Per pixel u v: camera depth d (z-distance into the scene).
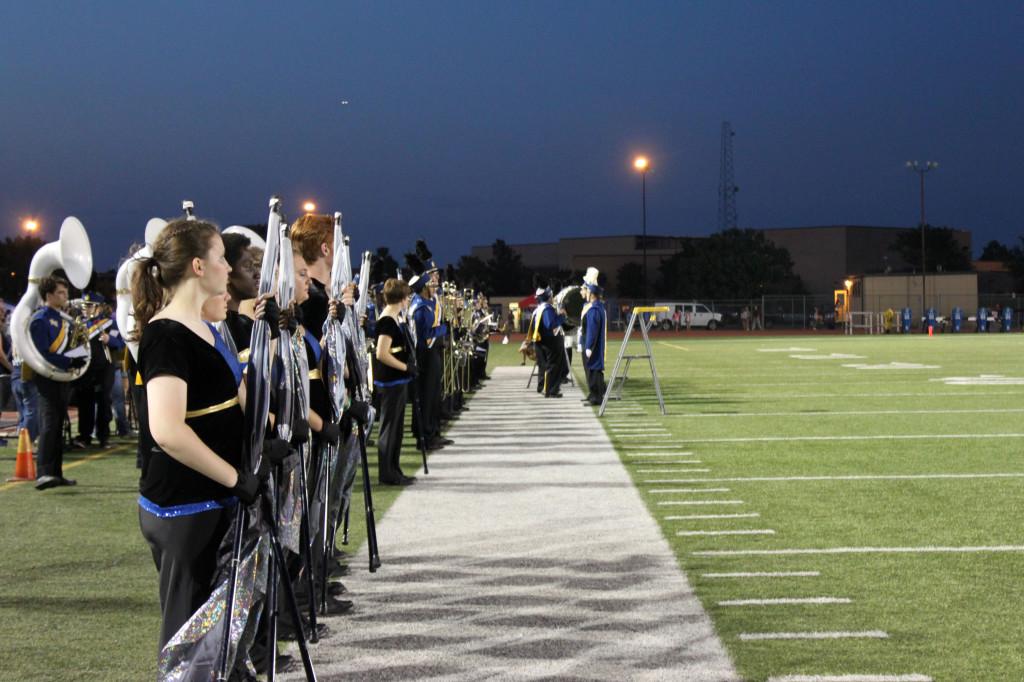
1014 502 8.45
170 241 3.78
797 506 8.39
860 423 13.95
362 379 5.98
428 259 12.50
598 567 6.59
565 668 4.82
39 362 9.74
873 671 4.71
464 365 19.73
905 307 66.00
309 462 5.59
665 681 4.63
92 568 6.78
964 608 5.63
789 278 92.19
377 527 7.84
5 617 5.71
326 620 5.59
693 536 7.41
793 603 5.77
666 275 96.62
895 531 7.46
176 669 3.61
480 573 6.50
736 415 15.25
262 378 3.78
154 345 3.68
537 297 19.47
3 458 12.28
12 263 71.25
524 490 9.36
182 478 3.70
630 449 11.95
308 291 5.73
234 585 3.63
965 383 20.44
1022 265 100.69
